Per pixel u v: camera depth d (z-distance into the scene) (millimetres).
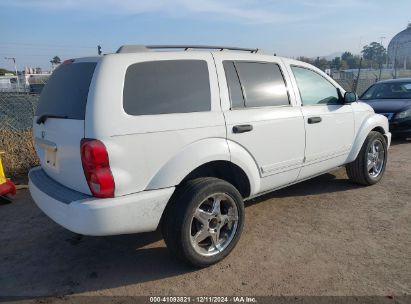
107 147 2908
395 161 7129
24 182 6414
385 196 5180
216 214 3482
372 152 5578
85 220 2900
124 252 3848
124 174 3000
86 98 3006
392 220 4383
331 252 3670
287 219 4484
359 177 5488
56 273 3498
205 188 3322
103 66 3041
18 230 4480
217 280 3270
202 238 3422
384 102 9375
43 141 3668
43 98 3820
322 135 4680
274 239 3979
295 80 4480
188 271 3436
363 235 4016
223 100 3650
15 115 9078
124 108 3027
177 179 3238
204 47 3785
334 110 4883
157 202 3146
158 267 3527
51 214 3234
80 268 3574
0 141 7465
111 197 2980
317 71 4871
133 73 3141
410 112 8781
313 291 3061
